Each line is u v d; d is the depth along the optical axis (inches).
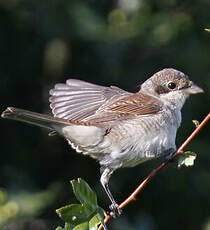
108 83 533.6
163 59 530.0
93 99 316.8
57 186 530.0
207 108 522.0
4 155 534.9
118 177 508.1
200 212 522.9
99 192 511.5
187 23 523.5
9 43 534.0
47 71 550.0
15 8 528.4
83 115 310.7
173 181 515.5
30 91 549.3
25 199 473.4
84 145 289.6
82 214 232.5
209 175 516.1
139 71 530.0
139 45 530.9
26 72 544.7
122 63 535.8
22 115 264.7
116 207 281.0
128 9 534.0
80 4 529.0
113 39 528.4
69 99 317.7
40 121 272.8
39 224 479.5
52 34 524.7
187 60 523.8
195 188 518.0
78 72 547.5
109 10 539.2
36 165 542.6
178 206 523.8
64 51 544.7
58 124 277.9
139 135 289.7
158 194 521.0
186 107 518.0
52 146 548.1
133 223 515.5
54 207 512.4
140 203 523.5
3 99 542.9
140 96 304.7
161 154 293.0
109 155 291.4
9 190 486.0
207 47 528.4
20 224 456.8
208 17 527.2
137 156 291.1
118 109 295.7
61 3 522.6
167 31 522.6
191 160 247.8
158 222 525.7
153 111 295.3
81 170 542.0
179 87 308.3
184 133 513.7
